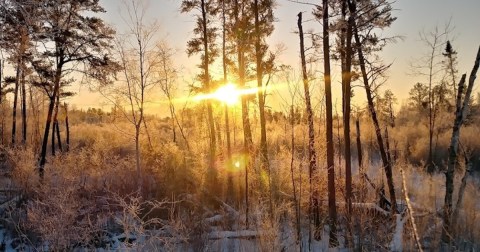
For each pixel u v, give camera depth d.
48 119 18.84
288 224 11.23
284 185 13.27
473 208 10.25
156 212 12.40
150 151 18.23
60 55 18.08
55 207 10.14
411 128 31.16
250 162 15.06
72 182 12.64
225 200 14.91
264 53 17.33
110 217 11.53
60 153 20.98
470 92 10.19
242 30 17.33
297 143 13.48
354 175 14.87
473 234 9.55
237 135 25.25
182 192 14.52
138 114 20.61
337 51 12.99
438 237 9.41
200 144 20.30
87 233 10.04
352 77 14.16
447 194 10.13
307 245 10.84
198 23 19.12
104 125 36.53
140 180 14.63
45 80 19.42
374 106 14.07
